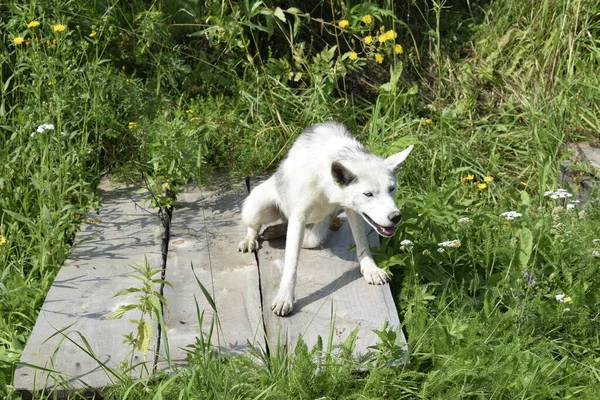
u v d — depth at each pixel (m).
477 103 4.84
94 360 3.41
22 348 3.52
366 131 4.56
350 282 3.74
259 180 4.34
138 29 4.58
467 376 3.37
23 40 4.24
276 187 3.80
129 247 3.91
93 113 4.25
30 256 3.92
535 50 4.89
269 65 4.62
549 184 4.39
